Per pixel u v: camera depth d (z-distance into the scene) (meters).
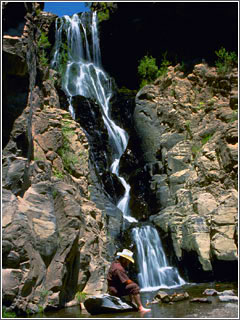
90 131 15.16
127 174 15.37
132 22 18.48
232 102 14.38
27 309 6.75
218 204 11.50
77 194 9.39
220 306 6.49
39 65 10.88
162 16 17.58
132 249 11.41
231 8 16.02
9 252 6.77
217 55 16.03
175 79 15.91
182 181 13.24
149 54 18.67
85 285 8.59
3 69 7.89
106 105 18.19
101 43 19.91
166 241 12.05
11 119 8.06
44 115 10.33
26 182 7.95
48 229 7.61
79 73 18.59
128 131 17.08
